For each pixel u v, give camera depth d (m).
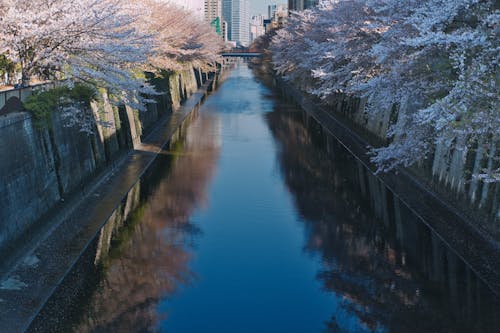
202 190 29.84
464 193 23.59
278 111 62.97
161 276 19.27
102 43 24.58
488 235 20.58
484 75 17.28
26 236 19.20
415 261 20.50
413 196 27.55
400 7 23.81
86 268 19.38
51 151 22.72
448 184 25.52
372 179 32.16
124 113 37.22
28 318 15.62
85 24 23.19
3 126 18.09
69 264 19.36
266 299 17.91
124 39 25.84
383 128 38.06
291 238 22.98
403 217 25.52
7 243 17.69
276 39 95.19
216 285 18.67
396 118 35.28
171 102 60.78
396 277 19.23
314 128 51.38
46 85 23.48
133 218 24.98
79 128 26.77
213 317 16.62
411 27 23.30
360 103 47.00
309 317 16.72
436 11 19.45
